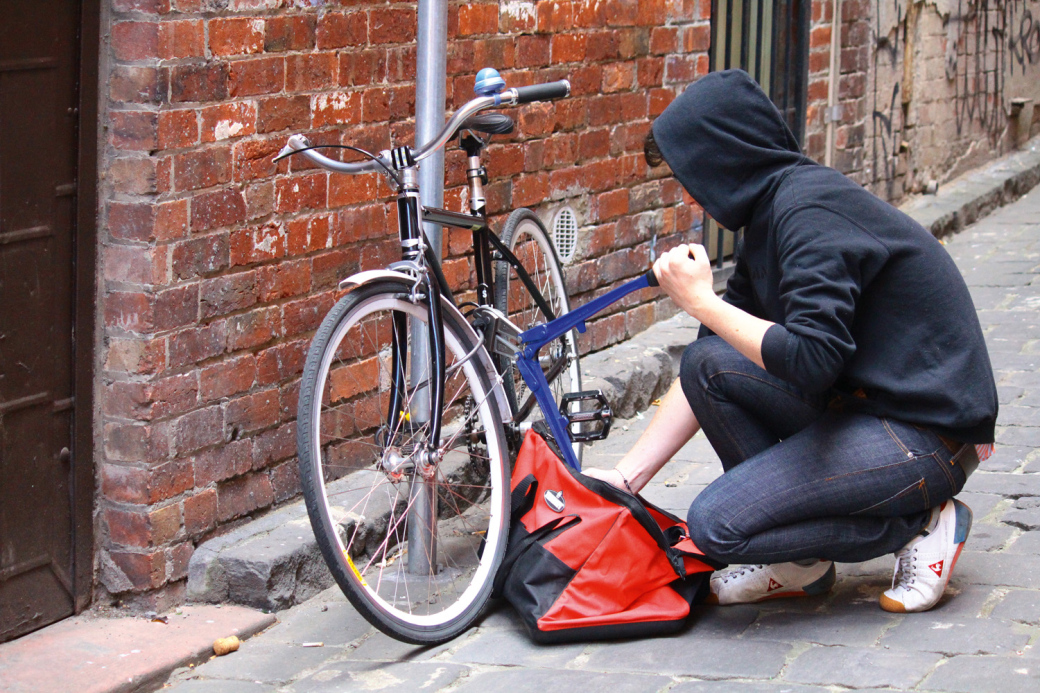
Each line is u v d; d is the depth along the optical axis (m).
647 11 5.22
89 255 3.07
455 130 2.99
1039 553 3.20
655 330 5.54
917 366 2.68
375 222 3.82
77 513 3.15
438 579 3.37
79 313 3.07
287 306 3.51
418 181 3.34
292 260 3.51
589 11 4.85
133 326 3.07
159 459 3.14
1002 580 3.01
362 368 3.84
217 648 3.00
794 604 2.99
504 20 4.37
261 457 3.47
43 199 2.97
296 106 3.45
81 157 3.01
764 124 2.76
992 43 9.71
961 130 9.36
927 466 2.71
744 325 2.67
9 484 2.98
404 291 2.93
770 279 2.78
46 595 3.11
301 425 2.65
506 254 3.69
